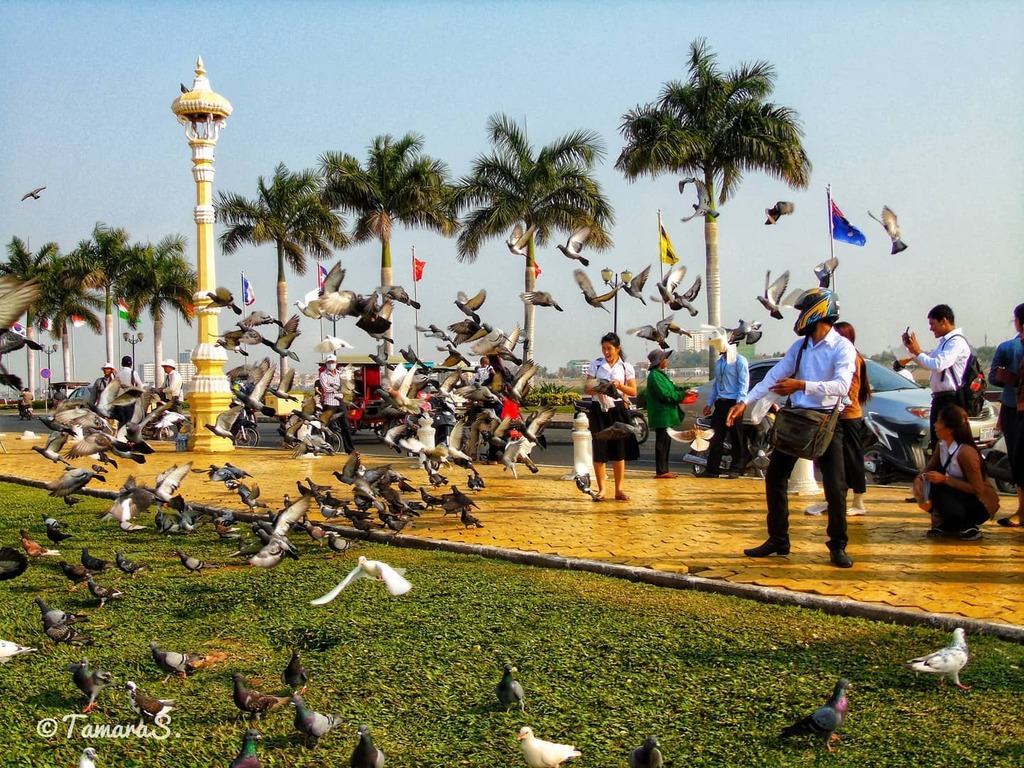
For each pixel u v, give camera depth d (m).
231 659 5.58
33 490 13.99
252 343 9.59
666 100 29.86
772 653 5.28
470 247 31.73
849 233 19.94
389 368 9.38
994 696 4.55
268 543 7.77
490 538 8.80
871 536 8.47
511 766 4.04
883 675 4.88
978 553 7.64
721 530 8.91
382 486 9.44
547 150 31.59
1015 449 8.67
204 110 18.92
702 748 4.13
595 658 5.31
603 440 10.91
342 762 4.14
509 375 9.62
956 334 9.07
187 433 20.19
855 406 7.56
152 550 8.96
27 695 5.06
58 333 55.50
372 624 6.11
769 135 28.67
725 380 12.98
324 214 40.03
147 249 53.25
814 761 3.97
